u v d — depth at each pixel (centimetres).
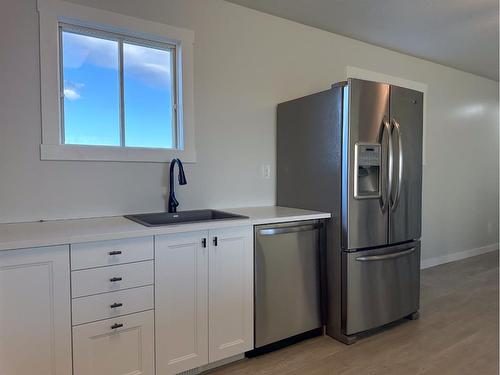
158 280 186
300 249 241
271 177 302
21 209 206
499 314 291
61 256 160
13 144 203
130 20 234
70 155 217
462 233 478
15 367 152
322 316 254
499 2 274
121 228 184
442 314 292
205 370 209
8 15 200
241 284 216
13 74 202
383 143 251
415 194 277
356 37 347
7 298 150
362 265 246
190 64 258
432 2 274
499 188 532
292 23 309
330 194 251
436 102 435
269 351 232
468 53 395
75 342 165
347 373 206
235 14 278
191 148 261
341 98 241
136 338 181
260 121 294
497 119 521
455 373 205
